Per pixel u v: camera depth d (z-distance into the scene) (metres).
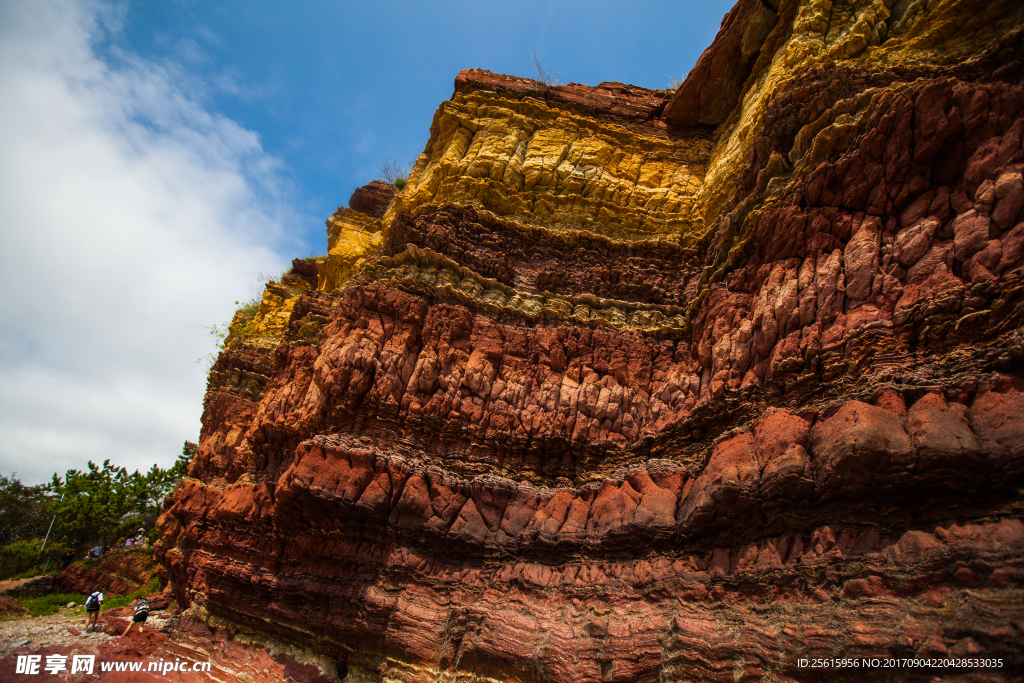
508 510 11.66
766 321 10.32
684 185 16.48
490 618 10.10
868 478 7.25
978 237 8.05
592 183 16.20
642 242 15.06
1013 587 5.81
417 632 10.51
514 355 13.38
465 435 12.40
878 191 9.65
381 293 13.54
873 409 7.53
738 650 7.51
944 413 7.15
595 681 8.47
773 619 7.54
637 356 13.20
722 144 16.47
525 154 16.89
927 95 8.98
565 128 17.44
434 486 11.65
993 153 8.41
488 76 18.67
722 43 16.22
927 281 8.38
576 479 12.06
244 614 13.88
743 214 12.45
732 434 9.56
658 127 18.17
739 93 16.92
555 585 10.27
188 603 17.55
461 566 11.38
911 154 9.27
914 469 6.95
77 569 33.56
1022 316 7.21
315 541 12.72
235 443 21.48
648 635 8.48
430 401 12.41
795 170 11.19
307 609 12.49
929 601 6.34
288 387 16.28
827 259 9.93
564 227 15.72
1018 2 10.34
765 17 15.51
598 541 10.34
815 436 8.12
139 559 32.91
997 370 7.26
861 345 8.60
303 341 18.28
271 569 13.58
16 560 38.69
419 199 17.05
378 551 11.66
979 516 6.66
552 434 12.23
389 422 12.32
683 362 12.78
